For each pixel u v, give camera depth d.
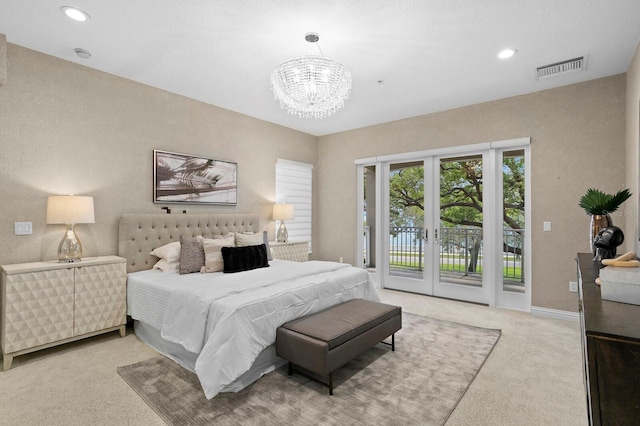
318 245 5.79
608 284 1.23
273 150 5.01
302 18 2.33
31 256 2.79
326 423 1.77
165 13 2.28
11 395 2.05
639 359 0.85
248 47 2.76
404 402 1.97
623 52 2.79
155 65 3.10
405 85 3.54
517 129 3.82
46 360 2.54
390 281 5.03
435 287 4.56
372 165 5.25
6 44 2.62
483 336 3.04
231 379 1.96
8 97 2.68
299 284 2.68
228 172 4.34
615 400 0.87
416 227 4.75
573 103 3.47
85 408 1.91
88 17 2.33
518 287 3.92
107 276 2.90
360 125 5.16
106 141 3.25
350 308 2.68
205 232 3.98
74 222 2.77
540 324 3.38
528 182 3.79
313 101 2.77
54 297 2.59
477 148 4.09
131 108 3.43
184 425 1.75
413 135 4.68
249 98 3.97
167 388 2.12
